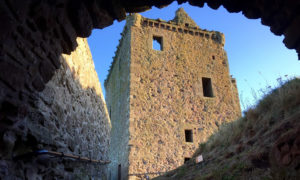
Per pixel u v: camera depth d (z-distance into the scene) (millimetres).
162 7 3211
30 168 2506
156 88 12859
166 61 13812
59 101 3475
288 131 3633
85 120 5016
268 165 3586
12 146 2162
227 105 13898
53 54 2553
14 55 2006
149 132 11664
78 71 4613
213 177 4367
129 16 14586
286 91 5215
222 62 15188
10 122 2078
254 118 5766
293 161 3051
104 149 7133
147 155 11109
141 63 13195
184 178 5656
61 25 2525
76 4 2574
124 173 11117
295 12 2652
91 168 5207
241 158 4461
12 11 1926
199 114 13031
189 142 12109
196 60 14578
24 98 2225
